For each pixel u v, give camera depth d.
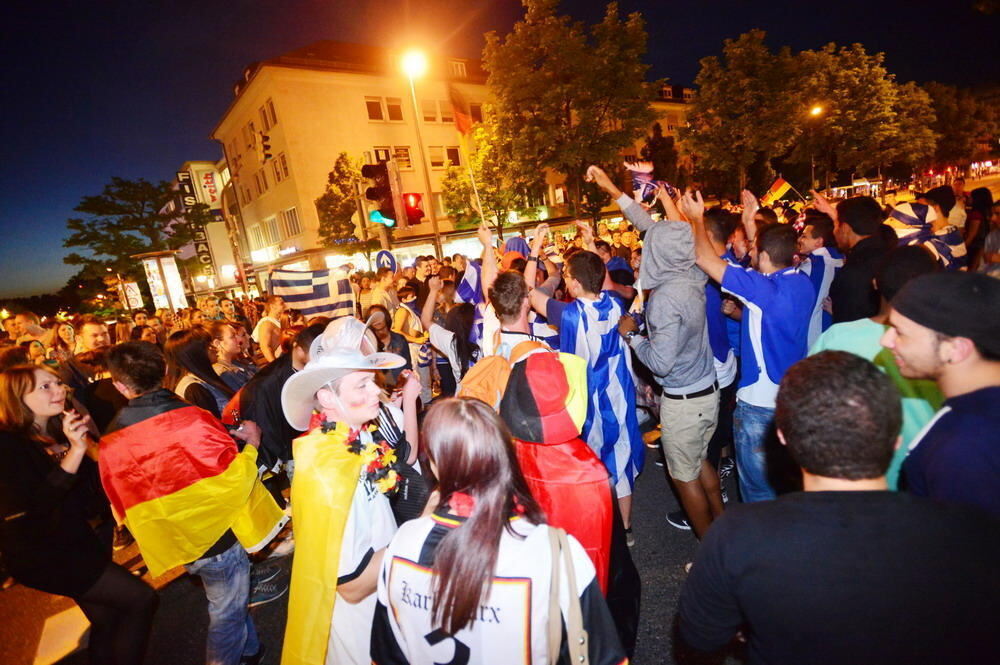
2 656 3.26
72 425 2.27
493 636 1.16
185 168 46.62
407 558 1.23
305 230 30.41
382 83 32.44
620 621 1.84
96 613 2.46
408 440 2.35
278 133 30.55
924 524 1.01
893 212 4.77
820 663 1.06
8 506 2.22
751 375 2.72
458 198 30.83
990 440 1.20
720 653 2.43
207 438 2.34
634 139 20.47
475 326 3.78
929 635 0.98
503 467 1.22
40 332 6.02
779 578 1.06
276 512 2.60
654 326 2.78
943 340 1.31
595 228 24.27
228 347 4.98
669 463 3.08
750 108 26.50
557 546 1.19
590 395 2.93
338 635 1.93
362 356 1.93
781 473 2.71
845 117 35.56
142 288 37.34
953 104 57.38
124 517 2.39
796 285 2.64
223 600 2.47
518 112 20.44
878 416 1.06
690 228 2.77
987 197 6.05
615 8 19.17
